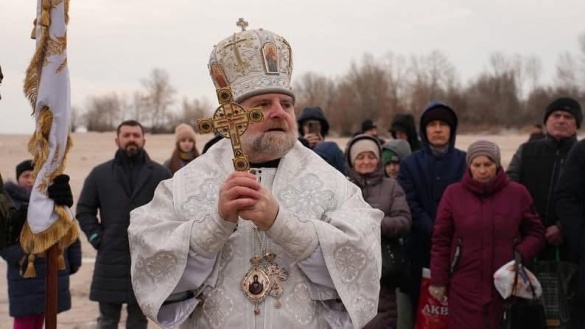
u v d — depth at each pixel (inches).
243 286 101.3
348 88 3021.7
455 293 205.5
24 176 233.9
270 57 105.4
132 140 248.2
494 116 3024.1
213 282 102.3
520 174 230.1
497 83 3053.6
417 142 374.6
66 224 145.6
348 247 100.9
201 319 103.1
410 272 231.9
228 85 107.2
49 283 145.8
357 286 102.5
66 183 147.4
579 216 203.3
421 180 234.5
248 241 103.4
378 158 226.5
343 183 110.0
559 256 217.3
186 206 106.7
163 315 103.3
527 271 204.4
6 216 152.4
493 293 202.5
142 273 103.0
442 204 212.5
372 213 108.7
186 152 322.3
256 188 96.0
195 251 100.1
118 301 243.0
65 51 147.1
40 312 226.7
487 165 204.8
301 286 102.3
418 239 232.1
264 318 100.4
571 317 214.7
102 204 247.0
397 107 3011.8
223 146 112.3
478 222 203.8
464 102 3070.9
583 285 200.4
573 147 208.8
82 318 303.3
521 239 209.0
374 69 3029.0
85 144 1859.0
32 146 147.5
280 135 105.2
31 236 145.6
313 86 3090.6
